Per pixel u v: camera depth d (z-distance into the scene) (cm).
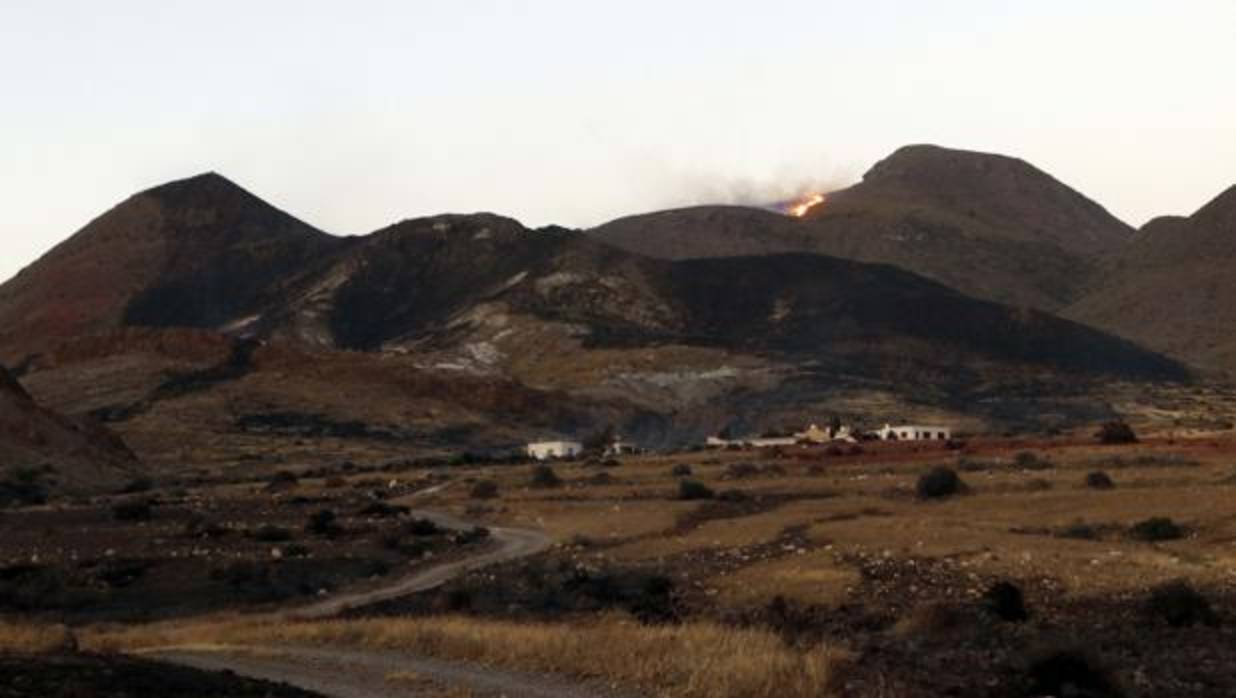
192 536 8150
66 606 5831
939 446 11950
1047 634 3231
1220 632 3372
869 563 5028
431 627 3086
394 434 19862
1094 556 4766
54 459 13275
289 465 16438
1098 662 2167
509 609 4675
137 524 8875
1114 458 9300
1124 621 3681
